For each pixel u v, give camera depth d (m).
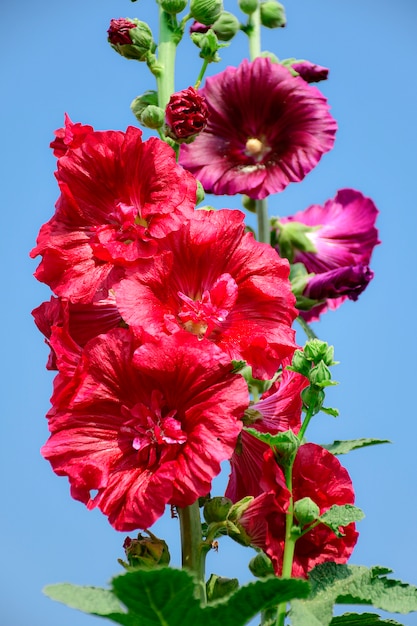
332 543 0.75
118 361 0.71
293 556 0.75
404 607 0.70
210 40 0.86
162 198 0.73
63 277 0.73
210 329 0.72
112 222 0.74
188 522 0.73
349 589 0.72
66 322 0.72
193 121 0.79
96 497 0.69
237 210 0.74
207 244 0.73
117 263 0.73
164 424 0.69
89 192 0.74
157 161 0.73
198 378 0.70
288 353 0.74
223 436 0.68
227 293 0.73
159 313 0.71
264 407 0.78
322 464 0.76
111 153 0.74
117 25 0.83
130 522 0.68
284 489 0.73
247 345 0.73
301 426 0.76
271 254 0.75
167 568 0.60
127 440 0.71
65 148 0.77
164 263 0.72
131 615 0.63
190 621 0.63
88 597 0.63
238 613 0.63
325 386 0.73
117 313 0.75
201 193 0.82
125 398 0.71
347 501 0.76
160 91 0.83
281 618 0.68
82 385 0.70
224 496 0.79
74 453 0.70
